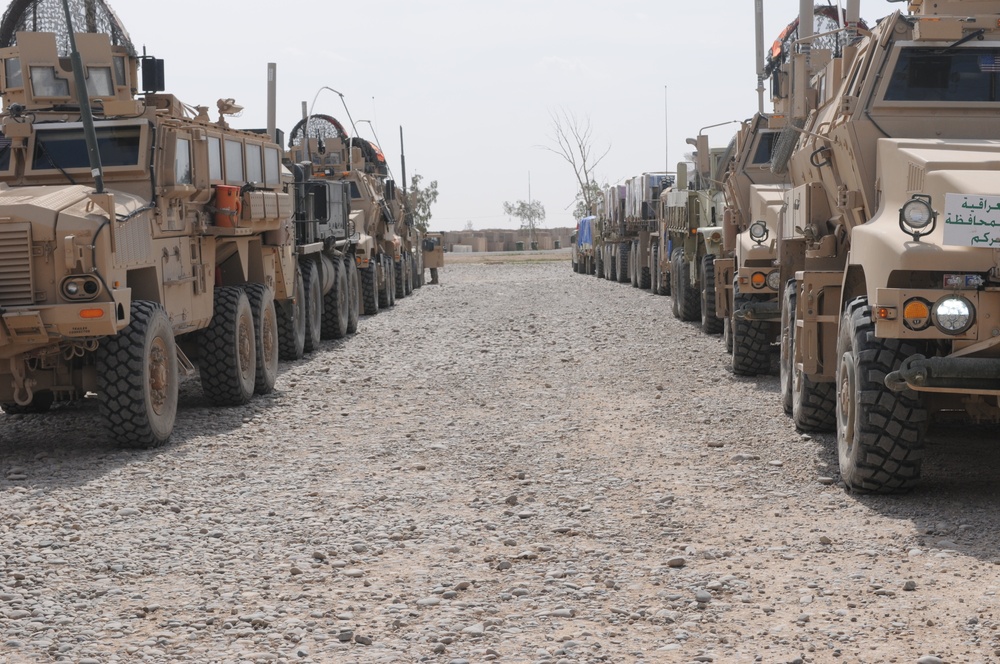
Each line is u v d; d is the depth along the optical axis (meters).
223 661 4.59
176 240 10.11
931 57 8.09
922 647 4.51
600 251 37.44
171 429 9.37
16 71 10.48
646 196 27.69
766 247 11.90
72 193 8.91
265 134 13.92
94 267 8.37
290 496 7.39
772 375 12.40
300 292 15.21
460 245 87.81
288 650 4.71
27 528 6.66
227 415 10.67
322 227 17.11
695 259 17.80
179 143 10.14
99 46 10.45
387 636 4.84
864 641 4.60
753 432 9.17
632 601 5.20
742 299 12.28
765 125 14.67
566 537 6.29
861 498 6.91
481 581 5.53
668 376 12.45
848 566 5.59
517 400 11.10
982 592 5.11
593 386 11.85
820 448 8.45
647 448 8.66
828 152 8.53
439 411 10.62
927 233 6.27
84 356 9.18
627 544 6.11
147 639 4.85
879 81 8.05
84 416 10.81
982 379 6.12
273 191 13.15
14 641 4.82
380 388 12.15
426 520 6.71
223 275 12.18
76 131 9.83
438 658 4.58
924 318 6.16
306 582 5.59
